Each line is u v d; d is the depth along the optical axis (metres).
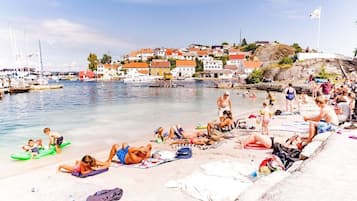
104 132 15.78
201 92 56.06
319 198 4.16
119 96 47.25
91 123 19.12
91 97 45.25
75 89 70.94
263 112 13.36
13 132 16.59
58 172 8.55
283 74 68.94
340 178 4.99
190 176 7.74
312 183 4.75
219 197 6.22
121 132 15.72
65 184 7.51
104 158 10.29
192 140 11.80
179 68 140.50
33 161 10.22
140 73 138.62
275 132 13.62
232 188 6.65
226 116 14.50
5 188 7.32
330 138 8.12
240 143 11.66
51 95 50.38
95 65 171.88
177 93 53.62
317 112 20.83
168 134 13.43
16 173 8.95
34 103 35.75
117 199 6.43
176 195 6.64
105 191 6.74
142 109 27.27
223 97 16.62
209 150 10.70
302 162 6.14
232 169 8.12
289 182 4.79
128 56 185.50
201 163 9.06
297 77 65.44
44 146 11.91
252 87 65.50
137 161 9.12
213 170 8.05
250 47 182.75
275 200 4.07
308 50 88.44
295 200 4.08
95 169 8.38
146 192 6.86
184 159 9.55
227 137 12.89
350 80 38.41
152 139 13.38
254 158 9.54
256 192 4.38
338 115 12.19
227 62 149.75
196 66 148.75
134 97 44.53
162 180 7.64
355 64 61.03
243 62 119.69
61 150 11.77
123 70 152.50
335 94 23.33
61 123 19.38
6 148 12.62
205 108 27.61
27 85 63.78
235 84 75.44
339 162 5.91
